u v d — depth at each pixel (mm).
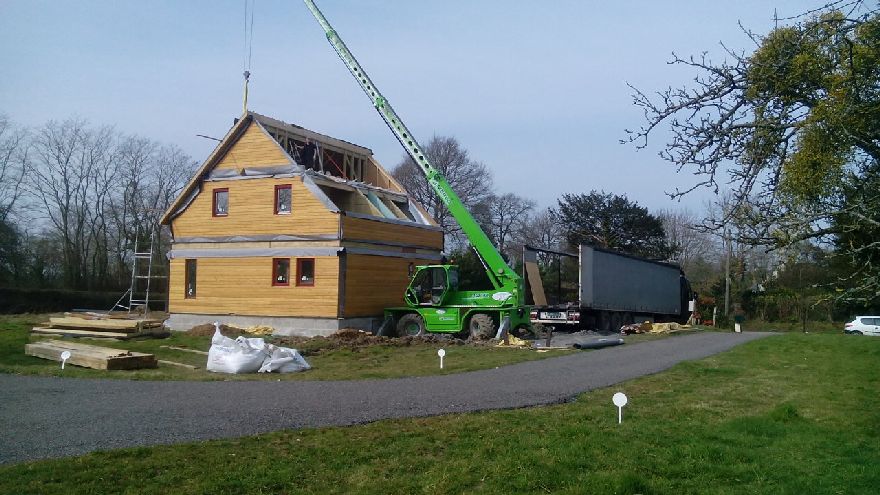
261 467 7062
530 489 6363
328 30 25609
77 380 13812
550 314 28625
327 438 8336
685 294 41188
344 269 24047
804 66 5137
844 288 4934
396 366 16344
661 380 13633
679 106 5750
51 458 7379
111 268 50781
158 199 53594
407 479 6746
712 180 5770
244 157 26156
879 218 4684
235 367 15172
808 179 5023
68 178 48719
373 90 24969
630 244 54312
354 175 30547
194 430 8828
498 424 9078
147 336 22812
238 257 25781
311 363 17188
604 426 8945
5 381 13555
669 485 6484
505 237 62094
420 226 28625
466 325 23484
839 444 8062
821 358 17688
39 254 45750
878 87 4836
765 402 11016
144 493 6281
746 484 6547
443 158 56438
